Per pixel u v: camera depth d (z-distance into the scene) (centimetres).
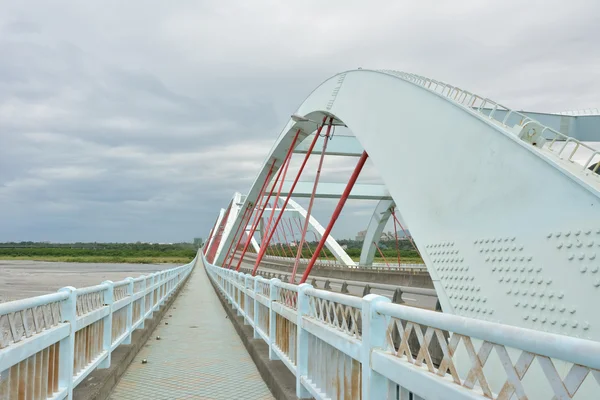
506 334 186
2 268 6209
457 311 584
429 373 241
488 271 542
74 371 482
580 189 437
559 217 455
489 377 417
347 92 1238
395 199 802
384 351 300
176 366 760
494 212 549
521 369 183
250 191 3366
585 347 152
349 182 1351
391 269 3272
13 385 327
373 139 962
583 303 414
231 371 726
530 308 473
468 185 606
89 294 552
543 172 485
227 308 1496
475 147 606
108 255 11394
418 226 711
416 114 789
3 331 317
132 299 851
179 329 1173
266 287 812
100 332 614
